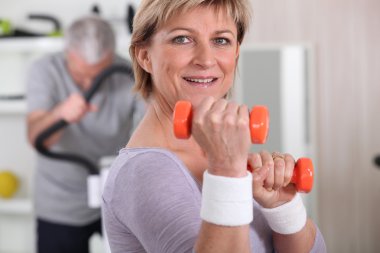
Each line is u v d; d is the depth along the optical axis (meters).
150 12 1.00
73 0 4.13
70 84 3.20
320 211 3.92
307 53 3.80
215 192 0.79
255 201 1.07
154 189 0.87
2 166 4.25
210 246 0.79
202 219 0.81
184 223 0.83
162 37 1.00
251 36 3.83
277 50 3.82
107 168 2.72
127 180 0.92
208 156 0.79
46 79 3.16
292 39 3.81
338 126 3.84
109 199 0.95
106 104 3.17
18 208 4.02
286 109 3.82
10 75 4.14
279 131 3.84
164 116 1.05
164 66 1.01
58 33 3.95
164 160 0.92
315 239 1.08
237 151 0.77
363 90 3.81
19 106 3.99
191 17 0.98
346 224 3.90
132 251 0.96
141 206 0.87
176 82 1.01
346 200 3.89
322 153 3.87
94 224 3.23
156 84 1.04
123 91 3.19
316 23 3.79
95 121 3.15
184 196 0.87
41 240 3.23
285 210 1.01
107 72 2.97
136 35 1.04
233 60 1.04
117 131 3.21
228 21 1.01
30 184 4.25
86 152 3.18
